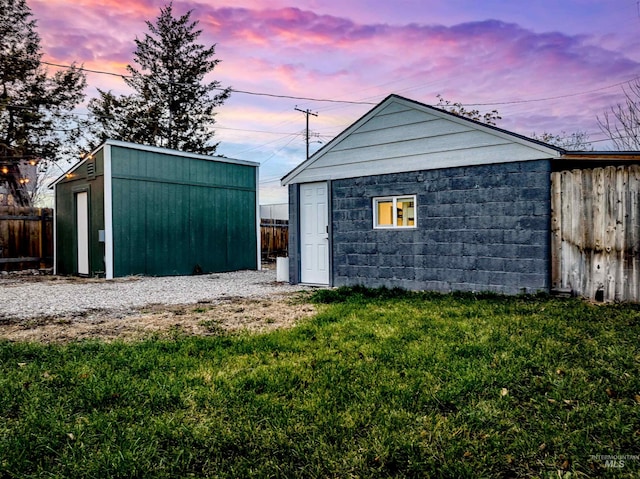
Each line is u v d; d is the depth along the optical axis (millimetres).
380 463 1968
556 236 6098
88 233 11156
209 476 1892
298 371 3113
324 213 8680
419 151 7352
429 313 5078
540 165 6172
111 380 2916
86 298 7059
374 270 7871
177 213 11898
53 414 2400
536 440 2143
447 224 7035
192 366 3283
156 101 25578
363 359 3383
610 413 2375
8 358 3461
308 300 6555
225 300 6785
